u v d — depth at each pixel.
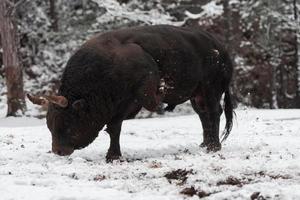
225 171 12.61
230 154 15.60
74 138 14.67
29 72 44.75
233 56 44.38
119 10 40.44
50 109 14.66
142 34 16.02
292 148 16.75
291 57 52.12
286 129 23.52
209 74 17.62
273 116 30.39
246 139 20.05
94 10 44.88
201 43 17.30
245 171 12.62
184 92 16.95
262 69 49.12
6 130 24.00
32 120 33.84
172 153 16.70
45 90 43.28
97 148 18.00
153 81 15.54
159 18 42.03
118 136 15.47
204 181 11.75
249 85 48.41
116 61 15.00
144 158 15.83
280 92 51.34
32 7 45.25
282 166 12.92
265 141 19.03
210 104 17.80
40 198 10.55
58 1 45.81
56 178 12.55
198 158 14.73
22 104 35.47
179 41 16.55
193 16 44.25
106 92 14.88
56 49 45.69
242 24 49.38
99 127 15.04
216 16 45.81
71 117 14.54
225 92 18.39
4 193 10.96
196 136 22.27
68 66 14.93
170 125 27.16
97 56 14.92
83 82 14.66
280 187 10.77
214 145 17.25
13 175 13.09
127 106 15.38
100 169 13.51
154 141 20.27
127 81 15.08
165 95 16.55
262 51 49.53
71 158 15.37
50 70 44.78
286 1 51.25
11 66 35.12
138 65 15.21
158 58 15.95
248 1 48.91
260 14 48.56
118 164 14.30
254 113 32.28
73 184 11.83
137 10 41.69
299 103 50.47
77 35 44.94
